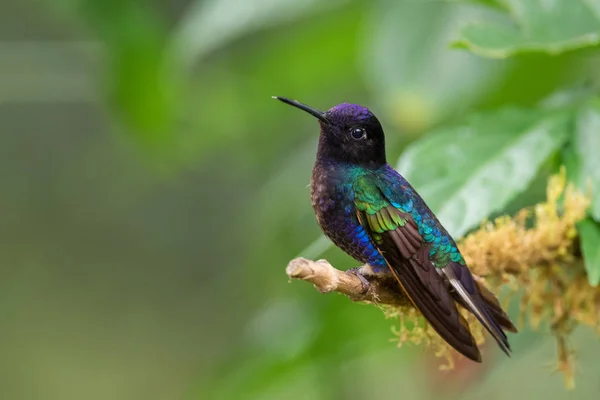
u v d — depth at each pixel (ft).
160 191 59.21
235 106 41.24
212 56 41.01
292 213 35.42
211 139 41.93
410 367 38.78
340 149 27.84
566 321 26.37
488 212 23.76
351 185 26.96
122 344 61.11
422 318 26.00
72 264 60.08
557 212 26.03
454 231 23.70
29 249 59.47
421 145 25.00
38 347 60.44
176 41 33.37
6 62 40.55
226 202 59.16
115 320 61.21
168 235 59.88
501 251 25.22
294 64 39.58
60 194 58.59
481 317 23.84
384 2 31.60
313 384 34.24
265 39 40.09
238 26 31.53
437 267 24.84
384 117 38.68
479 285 24.89
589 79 28.07
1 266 59.52
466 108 32.04
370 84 33.35
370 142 27.89
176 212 59.57
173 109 37.29
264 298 36.14
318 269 22.36
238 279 41.50
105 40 36.37
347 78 39.93
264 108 41.16
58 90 41.65
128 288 60.90
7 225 58.70
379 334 33.30
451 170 24.58
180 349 60.59
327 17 37.22
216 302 60.08
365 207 26.53
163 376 60.54
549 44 24.75
